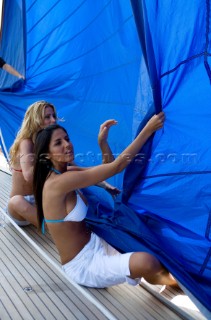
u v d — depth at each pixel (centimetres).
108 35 360
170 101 259
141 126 271
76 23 408
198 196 281
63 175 251
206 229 272
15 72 536
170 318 244
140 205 304
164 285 270
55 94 475
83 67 420
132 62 332
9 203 375
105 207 358
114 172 250
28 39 500
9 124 522
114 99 368
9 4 513
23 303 256
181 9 230
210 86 248
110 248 281
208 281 241
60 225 264
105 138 304
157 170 291
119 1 335
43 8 449
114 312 249
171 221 288
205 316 226
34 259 323
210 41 231
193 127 268
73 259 272
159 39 238
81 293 270
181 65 246
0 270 303
